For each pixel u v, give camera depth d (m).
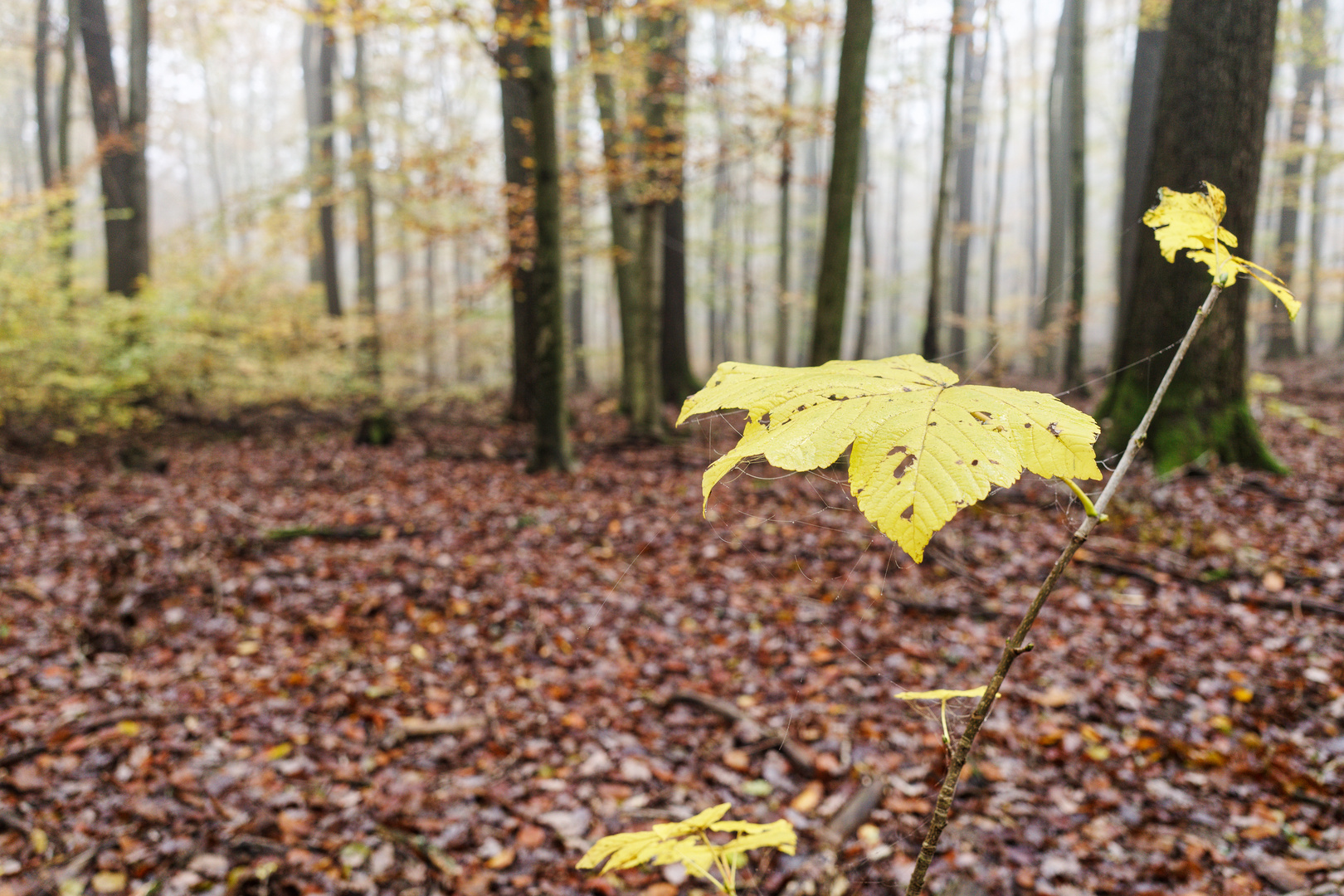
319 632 4.25
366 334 12.16
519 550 5.52
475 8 6.31
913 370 0.77
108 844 2.53
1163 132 5.63
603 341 28.89
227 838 2.58
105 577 4.60
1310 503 5.26
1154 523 5.12
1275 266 15.74
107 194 10.55
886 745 3.14
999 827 2.61
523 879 2.48
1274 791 2.67
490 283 9.34
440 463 8.32
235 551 5.24
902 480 0.60
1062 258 17.77
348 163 11.55
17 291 7.94
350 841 2.62
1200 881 2.30
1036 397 0.68
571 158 10.13
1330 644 3.53
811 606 4.48
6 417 8.59
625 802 2.88
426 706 3.58
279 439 9.81
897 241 27.12
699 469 7.61
